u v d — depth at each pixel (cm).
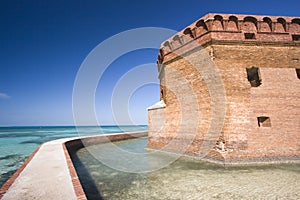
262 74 926
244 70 921
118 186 618
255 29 988
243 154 823
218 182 618
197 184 609
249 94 895
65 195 374
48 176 497
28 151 1591
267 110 887
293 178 634
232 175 682
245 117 866
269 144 845
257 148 835
